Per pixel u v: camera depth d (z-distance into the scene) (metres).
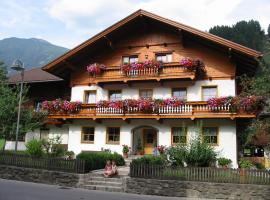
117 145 24.77
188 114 22.30
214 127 22.58
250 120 21.41
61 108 25.69
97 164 18.77
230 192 14.31
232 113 21.23
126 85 25.58
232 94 22.83
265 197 13.84
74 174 16.86
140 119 24.41
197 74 23.66
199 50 24.20
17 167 18.53
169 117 22.64
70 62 26.81
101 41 26.22
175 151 17.14
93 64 25.50
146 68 24.16
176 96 24.23
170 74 23.45
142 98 23.73
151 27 25.80
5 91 24.36
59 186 16.75
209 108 21.94
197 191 14.72
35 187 15.95
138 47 25.91
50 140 21.58
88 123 26.00
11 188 15.24
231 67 23.19
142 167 15.73
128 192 15.62
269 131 18.08
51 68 26.38
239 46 21.19
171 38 25.12
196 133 20.81
